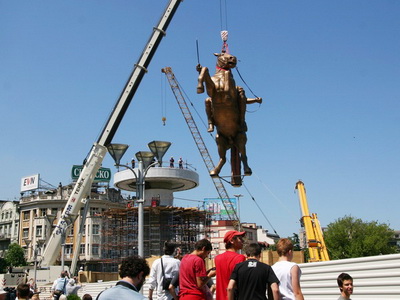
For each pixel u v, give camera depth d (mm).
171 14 36281
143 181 17781
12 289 10242
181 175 46375
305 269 9992
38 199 85938
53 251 36875
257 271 5645
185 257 7324
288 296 5676
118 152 17328
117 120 36312
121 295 4176
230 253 6504
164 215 48562
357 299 8523
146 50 35938
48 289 34406
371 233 65438
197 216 56594
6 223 96188
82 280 33969
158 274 8383
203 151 75625
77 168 85250
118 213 54281
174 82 77000
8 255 78688
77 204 36125
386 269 8031
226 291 6270
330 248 67062
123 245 53500
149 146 17766
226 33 10578
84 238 79062
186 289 7047
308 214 37406
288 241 6160
